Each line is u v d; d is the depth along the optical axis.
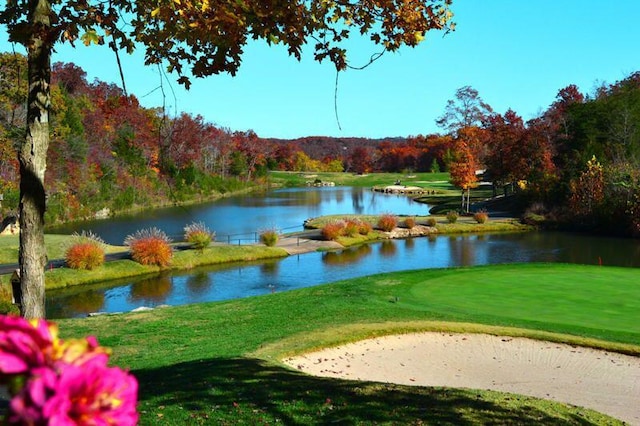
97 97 71.56
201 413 8.18
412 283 20.81
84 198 59.19
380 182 124.50
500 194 82.12
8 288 21.33
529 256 38.50
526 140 66.88
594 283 20.34
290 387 9.45
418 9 7.64
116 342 14.24
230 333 14.80
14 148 34.53
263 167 121.50
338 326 14.84
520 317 15.94
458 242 45.06
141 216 61.03
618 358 12.91
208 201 81.62
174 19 6.87
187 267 33.28
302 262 35.75
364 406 8.52
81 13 6.81
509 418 8.33
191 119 77.69
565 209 54.88
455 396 9.19
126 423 1.77
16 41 6.57
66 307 24.91
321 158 173.50
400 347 13.69
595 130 66.31
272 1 6.91
